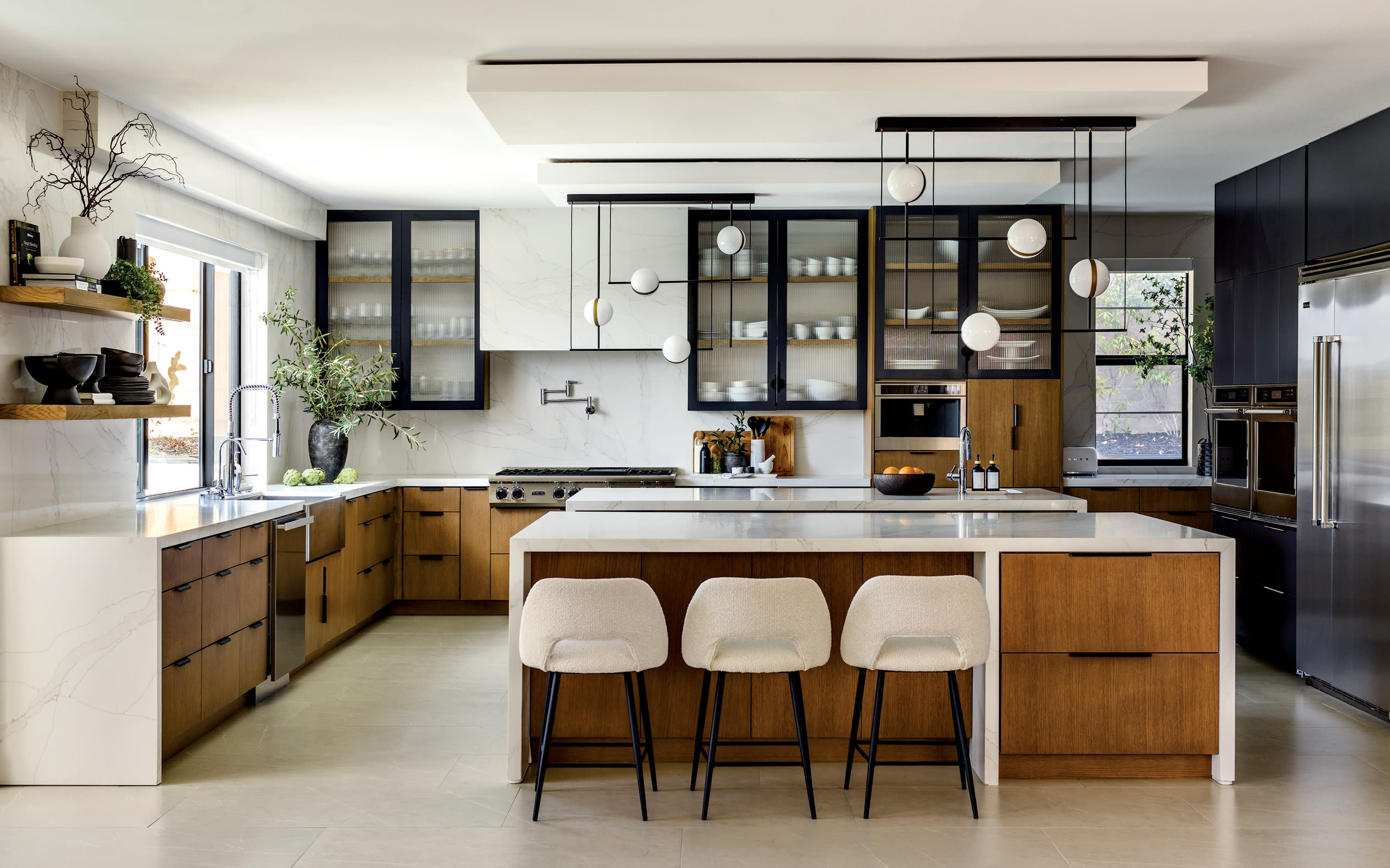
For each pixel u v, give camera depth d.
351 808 3.28
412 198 6.31
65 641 3.46
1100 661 3.51
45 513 3.84
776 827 3.13
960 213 6.28
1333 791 3.46
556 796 3.39
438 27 3.45
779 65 3.82
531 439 7.12
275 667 4.55
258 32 3.48
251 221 5.76
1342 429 4.51
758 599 3.04
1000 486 6.32
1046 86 3.81
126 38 3.52
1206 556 3.51
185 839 3.03
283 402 6.25
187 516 4.17
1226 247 5.76
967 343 4.49
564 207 6.52
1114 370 7.19
